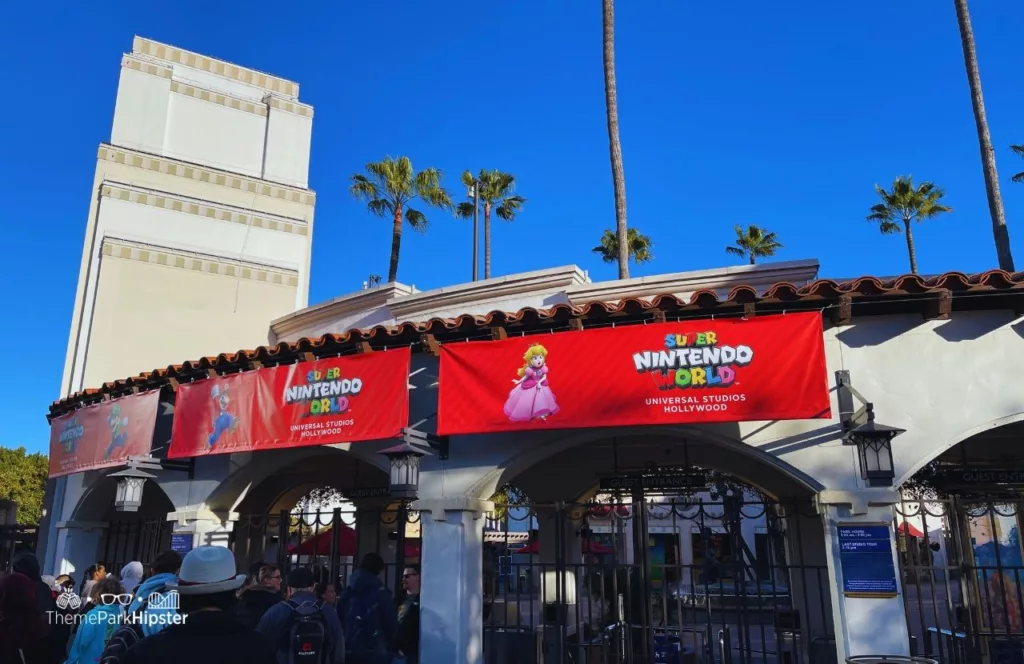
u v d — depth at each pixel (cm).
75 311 1769
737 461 1217
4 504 1753
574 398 814
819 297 771
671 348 793
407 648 841
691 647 1373
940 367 775
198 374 1130
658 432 824
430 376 942
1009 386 761
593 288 1214
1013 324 777
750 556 885
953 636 827
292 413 977
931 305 764
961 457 1091
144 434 1156
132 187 1858
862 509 737
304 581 564
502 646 901
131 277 1792
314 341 978
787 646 1199
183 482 1138
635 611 1152
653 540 2355
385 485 1359
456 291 1373
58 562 1388
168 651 304
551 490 1332
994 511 907
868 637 707
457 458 889
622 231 1852
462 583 844
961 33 1897
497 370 857
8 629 534
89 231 1823
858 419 727
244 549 1452
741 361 770
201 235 1916
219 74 2131
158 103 1994
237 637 317
